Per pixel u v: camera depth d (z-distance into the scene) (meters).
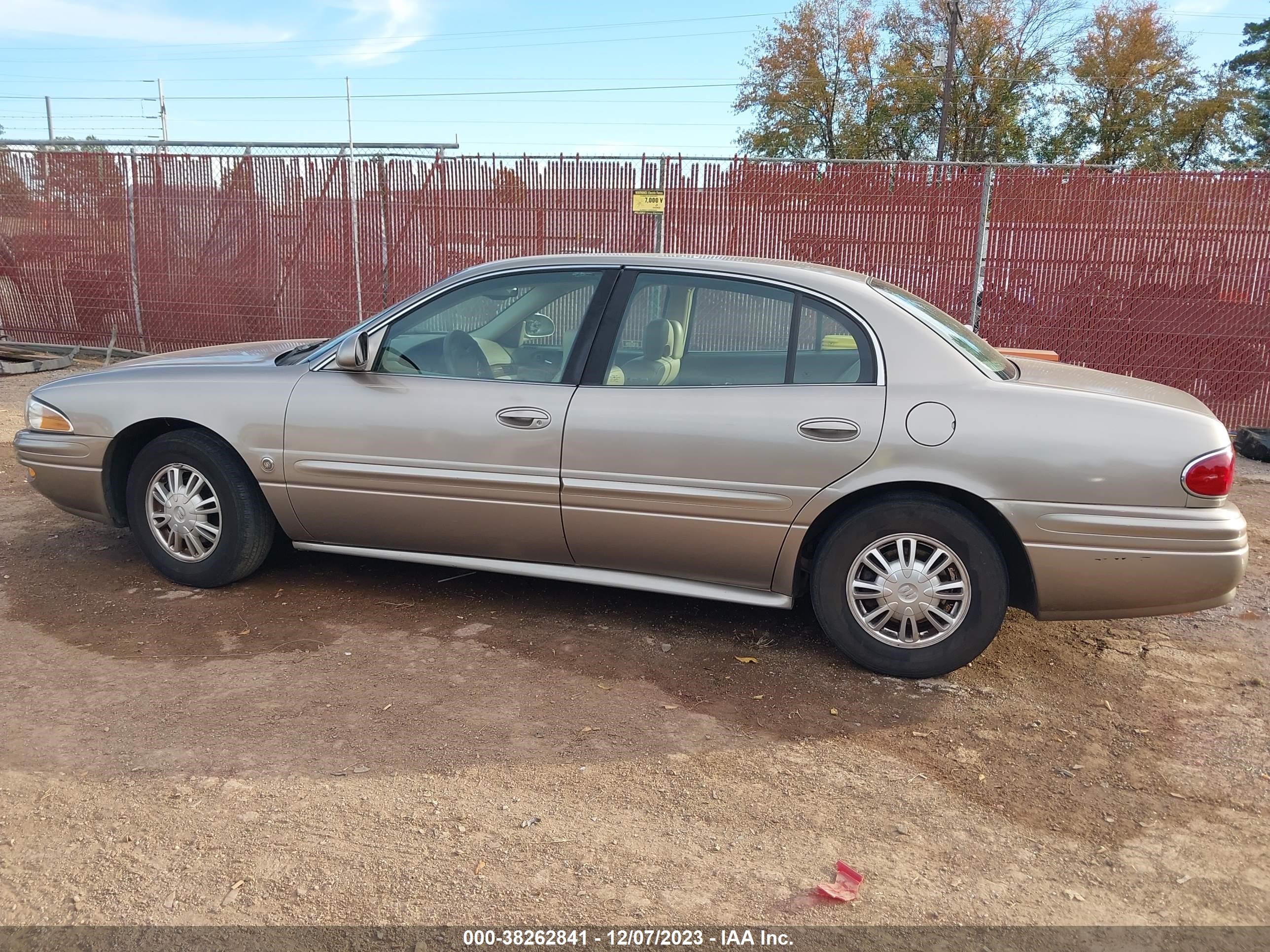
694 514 3.80
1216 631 4.41
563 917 2.38
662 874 2.56
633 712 3.46
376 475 4.14
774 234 9.73
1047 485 3.45
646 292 3.98
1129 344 9.15
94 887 2.45
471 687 3.62
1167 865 2.68
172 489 4.48
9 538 5.29
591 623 4.27
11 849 2.59
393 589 4.63
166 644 3.93
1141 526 3.39
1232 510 3.47
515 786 2.96
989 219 9.25
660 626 4.27
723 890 2.51
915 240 9.44
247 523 4.41
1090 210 9.02
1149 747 3.33
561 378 3.99
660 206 9.79
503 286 4.16
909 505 3.61
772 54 40.50
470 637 4.08
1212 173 8.66
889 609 3.71
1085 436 3.44
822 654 4.02
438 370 4.16
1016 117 40.28
